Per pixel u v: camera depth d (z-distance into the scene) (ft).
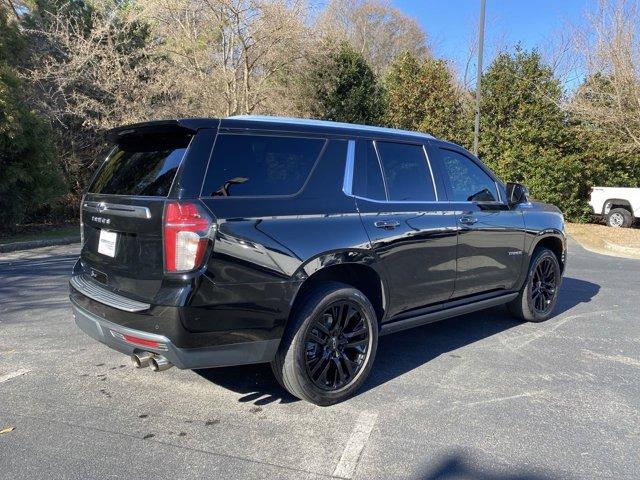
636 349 16.30
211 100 56.44
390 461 9.69
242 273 10.27
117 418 11.16
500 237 16.37
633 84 49.01
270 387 12.91
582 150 60.39
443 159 15.26
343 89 69.72
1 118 37.81
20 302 20.63
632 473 9.45
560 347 16.42
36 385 12.76
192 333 9.85
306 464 9.55
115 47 51.93
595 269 31.91
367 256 12.27
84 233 12.96
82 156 52.49
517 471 9.45
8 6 53.16
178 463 9.48
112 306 10.69
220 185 10.41
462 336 17.44
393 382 13.41
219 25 54.24
